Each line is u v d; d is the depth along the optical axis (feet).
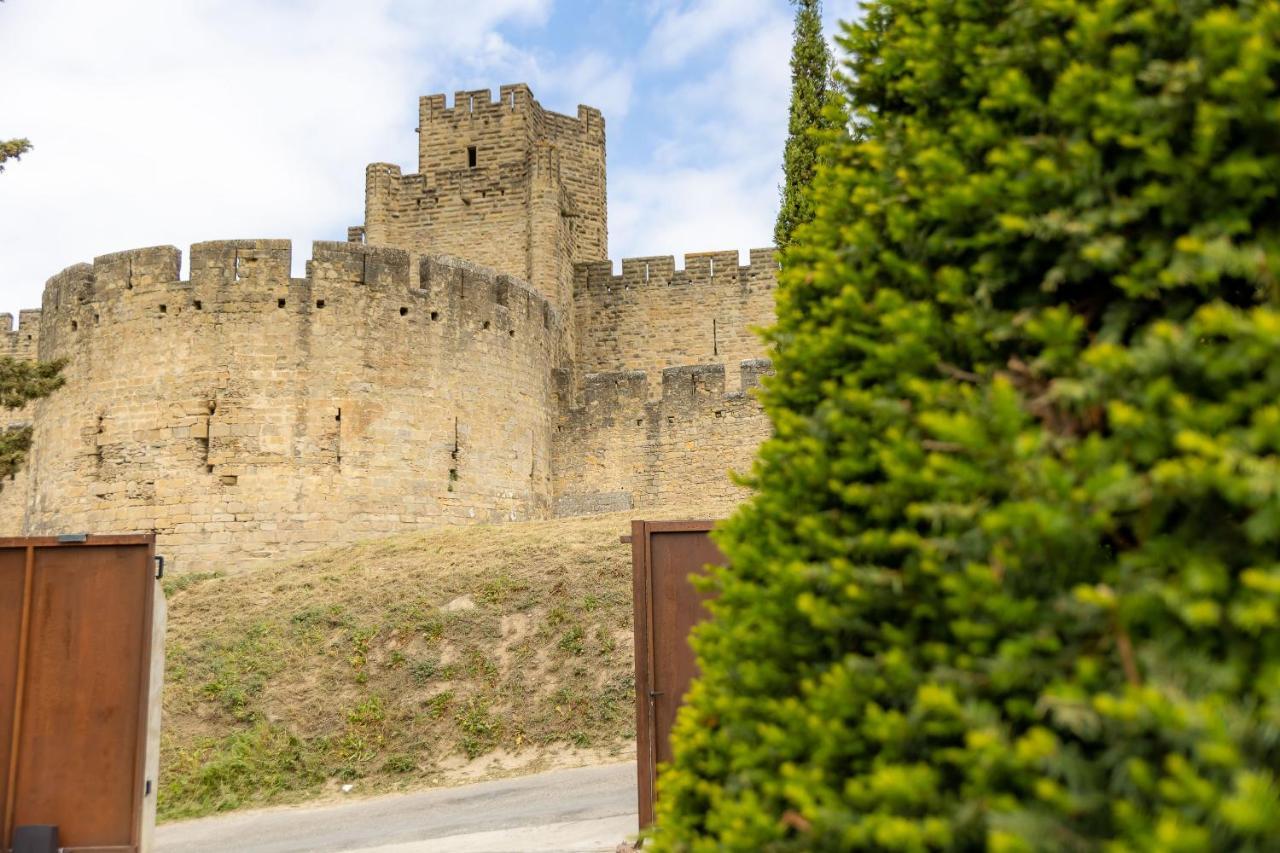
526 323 110.42
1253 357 10.53
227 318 95.25
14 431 86.99
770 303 144.25
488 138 144.25
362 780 56.80
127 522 93.45
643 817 31.42
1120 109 12.50
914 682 12.26
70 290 101.45
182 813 53.83
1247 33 11.43
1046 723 11.60
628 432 112.37
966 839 11.07
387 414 97.09
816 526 14.66
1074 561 11.39
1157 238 12.78
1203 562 10.32
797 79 68.95
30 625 32.99
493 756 57.72
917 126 16.31
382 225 139.85
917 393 13.75
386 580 76.79
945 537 13.02
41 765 32.12
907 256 15.78
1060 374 12.98
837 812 11.93
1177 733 9.41
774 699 14.52
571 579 71.82
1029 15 14.38
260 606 76.02
